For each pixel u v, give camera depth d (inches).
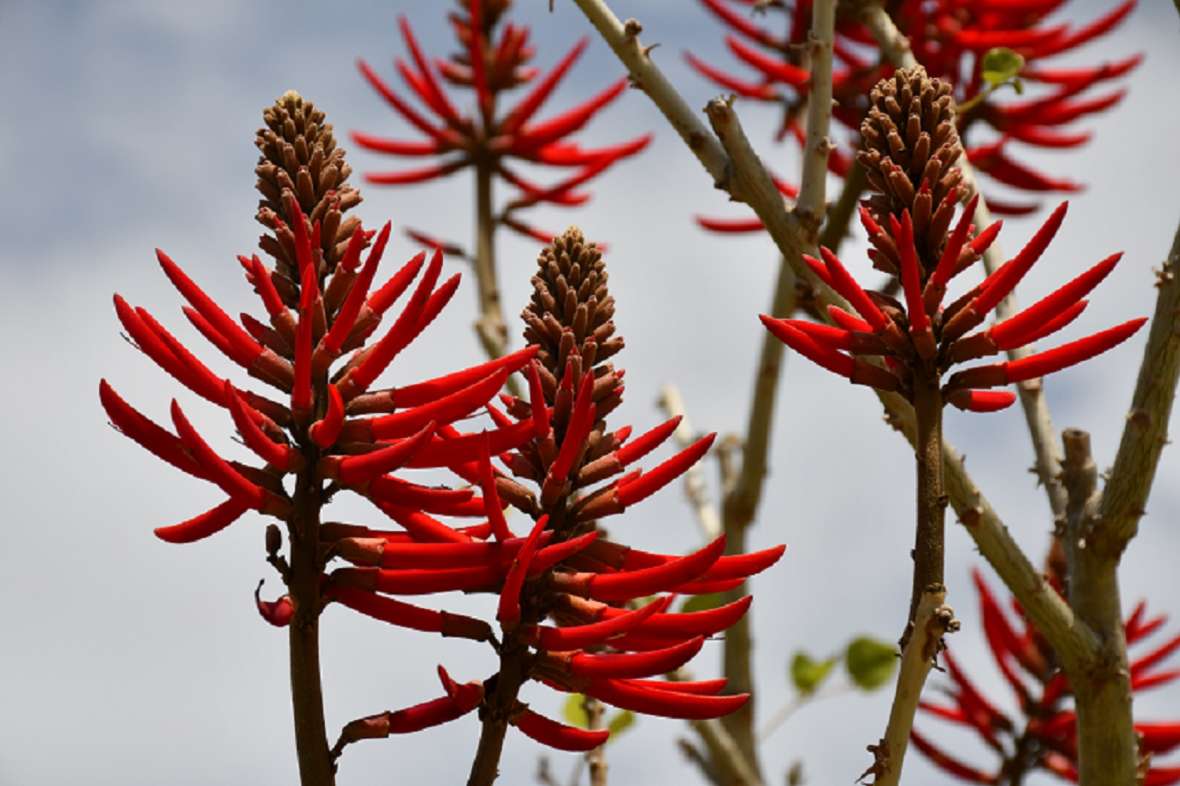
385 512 47.2
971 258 49.0
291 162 48.7
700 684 47.4
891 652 76.3
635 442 48.5
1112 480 57.9
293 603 46.3
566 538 48.2
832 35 58.2
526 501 48.1
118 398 46.1
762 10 70.2
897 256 48.9
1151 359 57.4
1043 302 48.0
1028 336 48.1
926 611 47.8
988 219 61.5
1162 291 57.4
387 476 46.7
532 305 49.8
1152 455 57.5
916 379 48.4
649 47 58.4
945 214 48.8
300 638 46.9
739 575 47.5
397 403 47.2
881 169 49.2
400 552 46.6
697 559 46.4
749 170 57.4
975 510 56.9
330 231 48.4
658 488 48.1
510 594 46.2
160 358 46.5
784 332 48.6
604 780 59.9
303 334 46.2
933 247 49.0
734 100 57.7
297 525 46.8
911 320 47.9
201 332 47.2
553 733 47.4
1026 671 74.7
